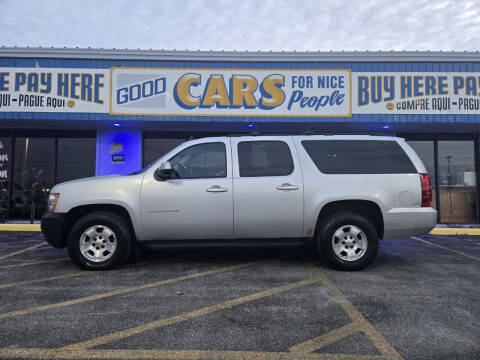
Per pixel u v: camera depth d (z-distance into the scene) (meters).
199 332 2.62
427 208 4.53
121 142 9.94
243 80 9.01
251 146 4.70
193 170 4.61
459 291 3.63
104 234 4.49
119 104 8.91
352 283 3.90
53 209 4.50
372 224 4.68
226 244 4.52
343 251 4.47
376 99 9.02
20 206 10.25
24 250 6.02
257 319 2.87
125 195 4.43
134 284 3.87
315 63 9.06
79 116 8.84
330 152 4.68
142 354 2.29
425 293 3.55
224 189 4.44
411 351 2.32
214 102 8.98
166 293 3.55
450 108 8.99
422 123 9.12
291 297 3.42
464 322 2.81
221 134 10.34
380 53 9.03
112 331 2.63
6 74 8.77
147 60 8.98
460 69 9.02
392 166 4.62
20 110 8.74
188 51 8.99
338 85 9.04
